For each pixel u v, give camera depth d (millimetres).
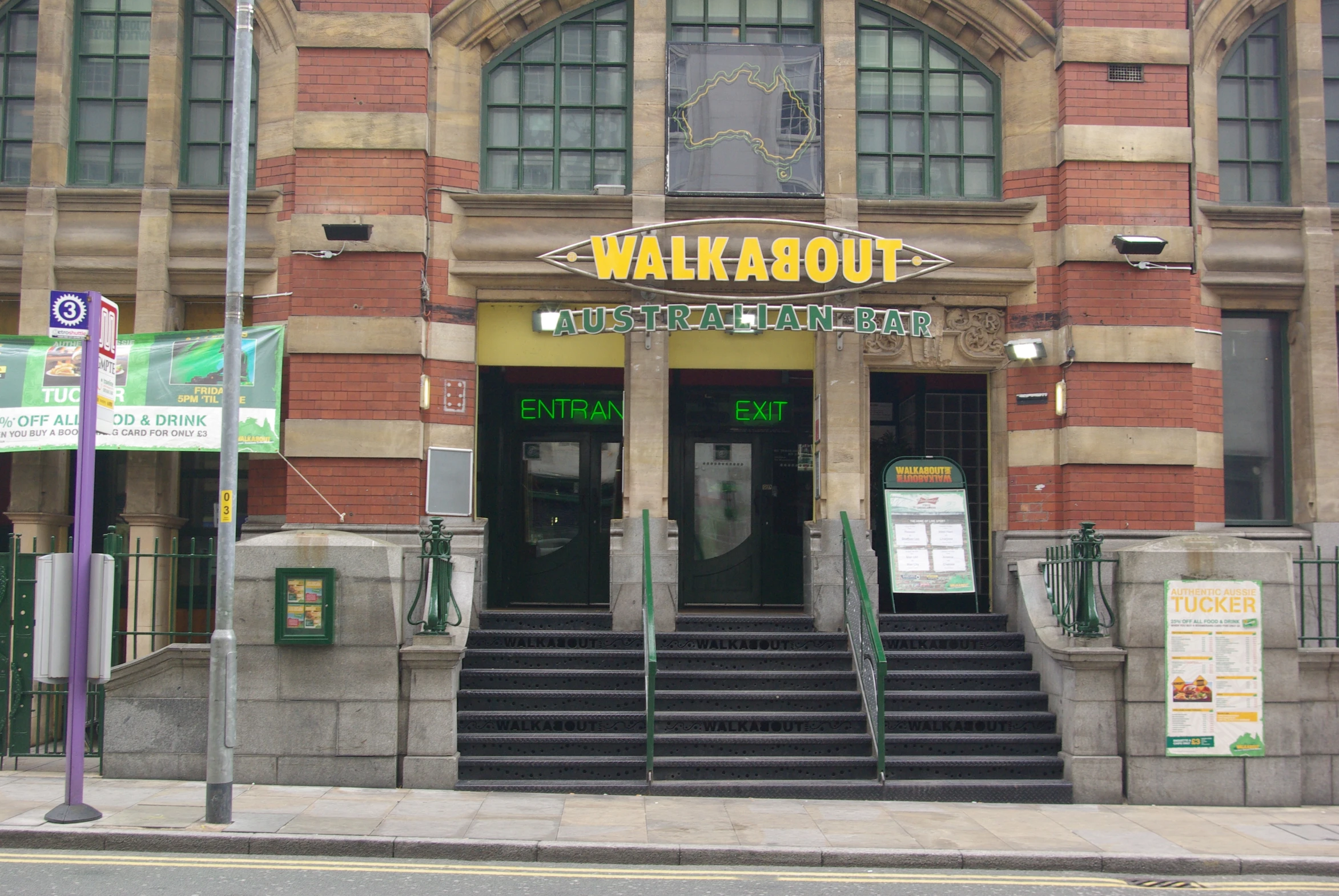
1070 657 9727
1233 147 12914
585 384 13969
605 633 11258
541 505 13953
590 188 12617
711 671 10797
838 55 12469
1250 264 12477
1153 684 9703
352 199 11797
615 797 9234
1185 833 8492
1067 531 11812
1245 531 12234
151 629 11695
